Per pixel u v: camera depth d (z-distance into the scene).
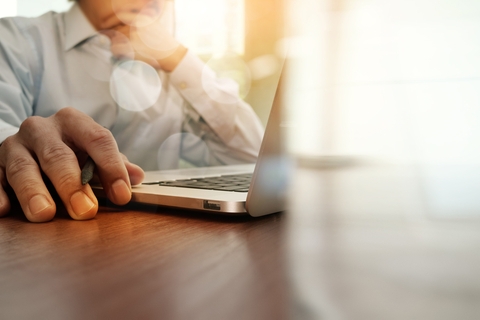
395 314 0.14
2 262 0.22
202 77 1.33
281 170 0.39
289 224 0.34
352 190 0.54
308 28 1.72
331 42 1.61
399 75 1.28
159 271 0.21
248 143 1.43
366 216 0.36
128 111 1.28
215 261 0.23
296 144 0.42
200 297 0.17
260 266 0.21
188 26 1.95
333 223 0.34
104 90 1.22
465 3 1.23
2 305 0.16
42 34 1.14
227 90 1.39
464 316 0.14
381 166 0.82
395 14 1.39
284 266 0.21
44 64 1.12
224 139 1.40
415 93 1.19
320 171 0.78
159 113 1.35
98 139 0.42
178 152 1.41
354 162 0.91
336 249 0.25
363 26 1.53
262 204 0.36
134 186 0.48
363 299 0.16
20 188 0.37
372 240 0.27
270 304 0.16
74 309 0.15
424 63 1.26
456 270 0.20
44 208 0.35
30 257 0.24
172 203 0.39
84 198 0.36
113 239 0.29
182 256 0.24
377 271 0.20
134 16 1.24
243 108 1.43
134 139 1.31
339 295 0.17
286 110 0.39
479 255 0.23
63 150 0.39
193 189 0.44
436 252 0.24
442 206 0.41
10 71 1.01
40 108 1.13
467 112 1.04
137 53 1.28
